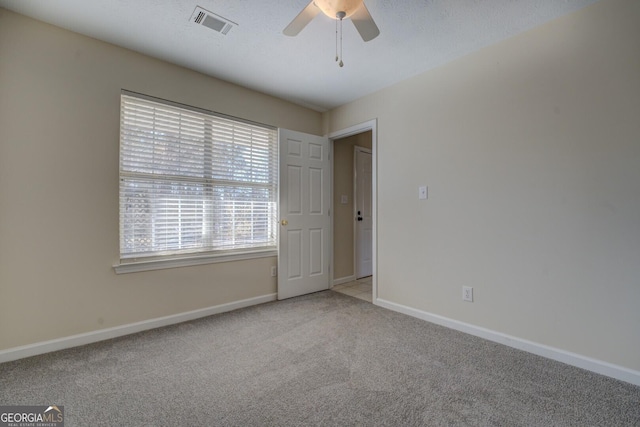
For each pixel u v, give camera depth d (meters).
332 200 3.94
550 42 2.02
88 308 2.23
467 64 2.45
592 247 1.86
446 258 2.59
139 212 2.49
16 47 1.97
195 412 1.48
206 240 2.86
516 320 2.18
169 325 2.59
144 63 2.48
